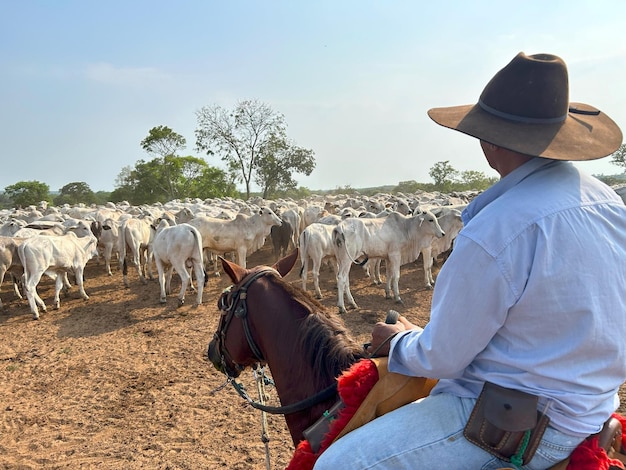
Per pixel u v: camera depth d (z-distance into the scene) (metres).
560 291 1.55
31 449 5.36
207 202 33.94
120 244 13.44
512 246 1.58
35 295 10.91
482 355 1.75
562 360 1.59
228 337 2.93
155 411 6.14
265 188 52.81
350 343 2.48
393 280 11.23
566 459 1.71
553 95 1.71
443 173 66.31
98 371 7.51
